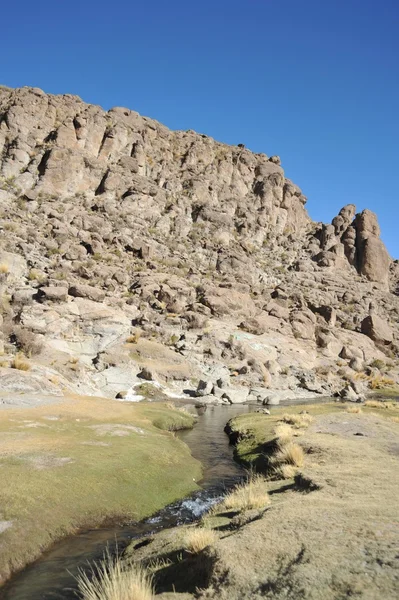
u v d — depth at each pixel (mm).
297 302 81938
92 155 94125
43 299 48969
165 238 87875
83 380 37250
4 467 12586
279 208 119312
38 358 38688
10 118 90250
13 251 59312
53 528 10438
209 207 101375
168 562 7574
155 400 39906
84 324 49125
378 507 7410
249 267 88438
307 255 109312
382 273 112125
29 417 19906
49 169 84250
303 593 4551
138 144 103000
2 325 41906
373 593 4324
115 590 5602
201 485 15922
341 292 96188
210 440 24703
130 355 47344
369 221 118875
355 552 5348
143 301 61312
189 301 66312
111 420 22797
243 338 61062
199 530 7590
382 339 82438
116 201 89625
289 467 13125
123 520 11914
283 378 56312
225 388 46719
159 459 17078
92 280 60188
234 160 124500
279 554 5668
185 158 116125
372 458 13531
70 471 13305
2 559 8719
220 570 5559
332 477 10852
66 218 75625
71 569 8859
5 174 81812
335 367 66812
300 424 21906
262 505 9508
